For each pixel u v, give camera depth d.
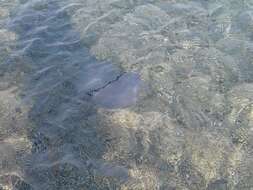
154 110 10.70
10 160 9.39
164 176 9.16
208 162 9.45
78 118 10.48
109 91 11.09
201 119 10.55
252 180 9.12
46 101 10.98
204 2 15.45
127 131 10.09
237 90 11.45
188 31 13.85
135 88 11.16
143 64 12.23
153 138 9.94
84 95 11.12
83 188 8.91
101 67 12.16
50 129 10.21
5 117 10.44
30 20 13.96
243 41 13.48
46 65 12.16
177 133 10.09
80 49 12.84
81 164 9.38
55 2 14.96
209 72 12.09
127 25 13.82
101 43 12.95
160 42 13.19
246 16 14.65
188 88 11.43
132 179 9.05
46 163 9.38
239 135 10.14
